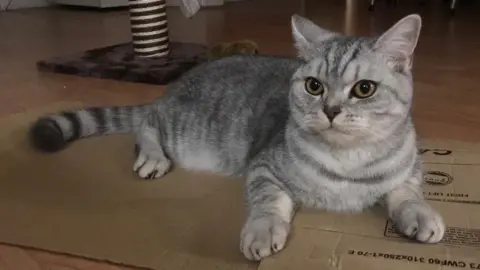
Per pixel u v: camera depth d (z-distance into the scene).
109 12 2.03
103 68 1.15
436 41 1.47
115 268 0.51
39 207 0.62
